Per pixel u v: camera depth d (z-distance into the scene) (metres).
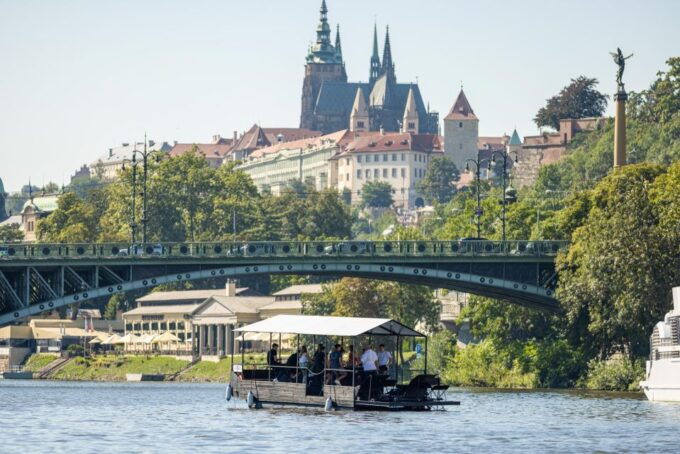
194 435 193.12
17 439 189.50
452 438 190.25
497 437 192.88
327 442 183.12
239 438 187.62
